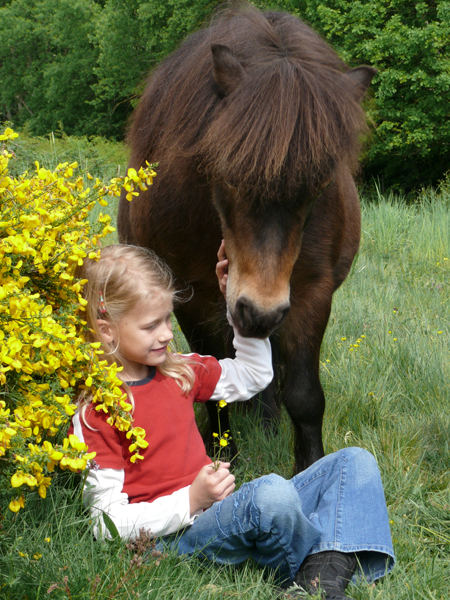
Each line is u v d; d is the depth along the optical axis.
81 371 1.68
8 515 1.82
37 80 28.75
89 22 25.97
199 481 1.75
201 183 2.26
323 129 1.90
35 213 1.61
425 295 5.10
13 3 30.30
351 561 1.79
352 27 13.37
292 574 1.82
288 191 1.90
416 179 15.20
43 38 28.69
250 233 1.95
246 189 1.91
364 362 3.53
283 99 1.91
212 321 2.72
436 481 2.50
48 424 1.53
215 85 2.15
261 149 1.86
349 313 4.47
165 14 19.19
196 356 2.04
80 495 1.85
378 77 12.76
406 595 1.77
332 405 3.06
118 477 1.78
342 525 1.81
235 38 2.27
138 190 2.56
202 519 1.82
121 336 1.81
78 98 26.44
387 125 13.11
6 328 1.49
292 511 1.72
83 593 1.50
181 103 2.22
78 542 1.75
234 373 2.05
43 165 7.54
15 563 1.61
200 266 2.51
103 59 22.42
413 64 13.15
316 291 2.43
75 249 1.60
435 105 13.09
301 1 14.27
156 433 1.83
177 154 2.22
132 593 1.56
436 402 3.08
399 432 2.79
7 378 1.56
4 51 29.00
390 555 1.82
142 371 1.89
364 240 7.31
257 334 1.96
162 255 2.55
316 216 2.32
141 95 2.74
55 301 1.73
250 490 1.75
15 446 1.42
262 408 3.05
